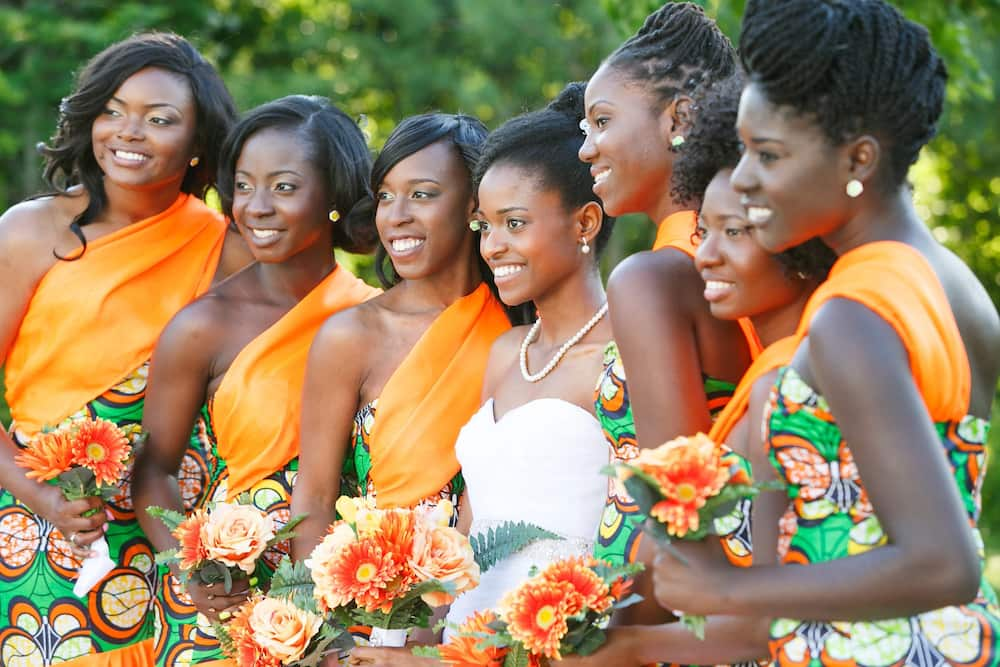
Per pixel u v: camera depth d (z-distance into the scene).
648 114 3.95
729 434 3.41
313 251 5.33
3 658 5.46
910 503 2.81
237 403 5.05
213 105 5.58
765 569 3.00
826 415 3.03
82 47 16.95
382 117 19.95
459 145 4.82
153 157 5.45
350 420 4.88
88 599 5.39
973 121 18.08
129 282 5.51
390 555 3.87
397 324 4.91
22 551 5.41
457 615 4.30
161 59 5.48
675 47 4.00
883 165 3.07
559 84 18.80
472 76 19.22
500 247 4.36
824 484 3.06
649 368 3.61
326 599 3.94
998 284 20.62
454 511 4.73
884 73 3.00
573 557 3.61
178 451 5.33
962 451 3.04
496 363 4.61
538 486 4.14
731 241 3.40
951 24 11.37
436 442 4.71
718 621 3.38
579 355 4.27
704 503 3.03
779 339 3.50
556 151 4.34
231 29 19.36
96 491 5.09
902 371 2.86
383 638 4.34
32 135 16.59
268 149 5.10
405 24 19.11
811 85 2.98
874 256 3.03
